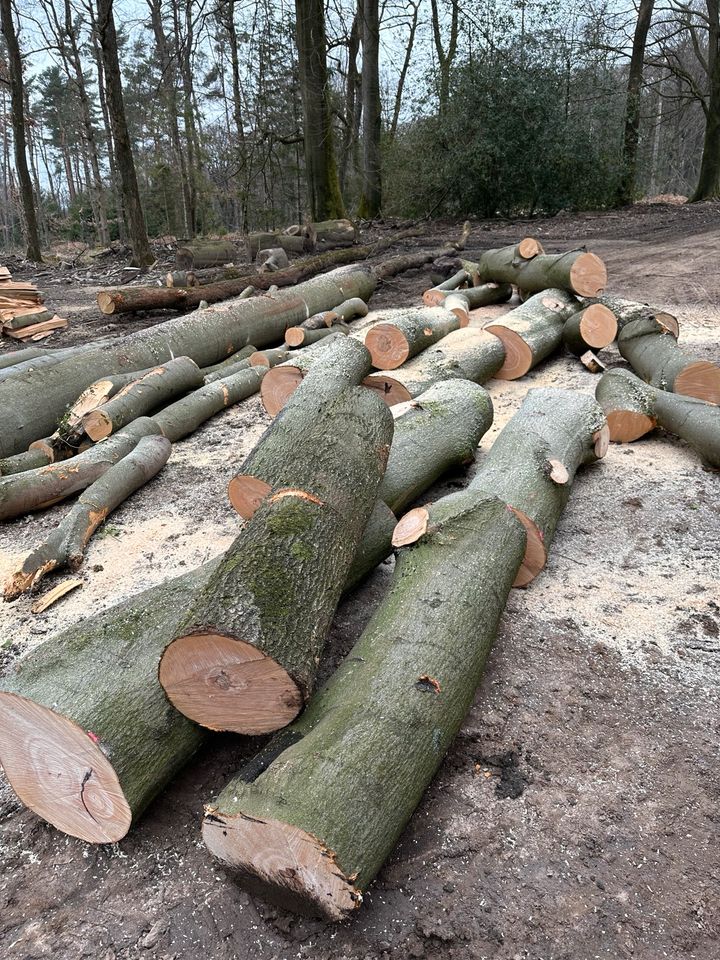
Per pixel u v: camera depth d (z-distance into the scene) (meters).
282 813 1.98
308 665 2.31
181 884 2.25
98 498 4.39
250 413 6.42
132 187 15.47
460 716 2.59
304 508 2.89
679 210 18.95
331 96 18.58
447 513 3.28
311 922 2.10
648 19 19.97
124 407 5.54
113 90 14.62
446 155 19.33
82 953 2.06
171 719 2.47
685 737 2.71
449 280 9.96
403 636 2.68
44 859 2.38
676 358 5.71
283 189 23.00
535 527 3.56
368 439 3.65
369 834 2.04
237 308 8.02
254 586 2.42
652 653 3.16
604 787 2.51
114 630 2.75
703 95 21.31
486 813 2.42
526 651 3.20
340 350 4.59
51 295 13.43
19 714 2.31
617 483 4.71
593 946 2.00
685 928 2.04
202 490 4.93
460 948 2.01
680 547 3.97
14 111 16.78
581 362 7.05
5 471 4.89
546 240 15.33
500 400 6.36
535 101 18.53
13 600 3.79
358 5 19.34
